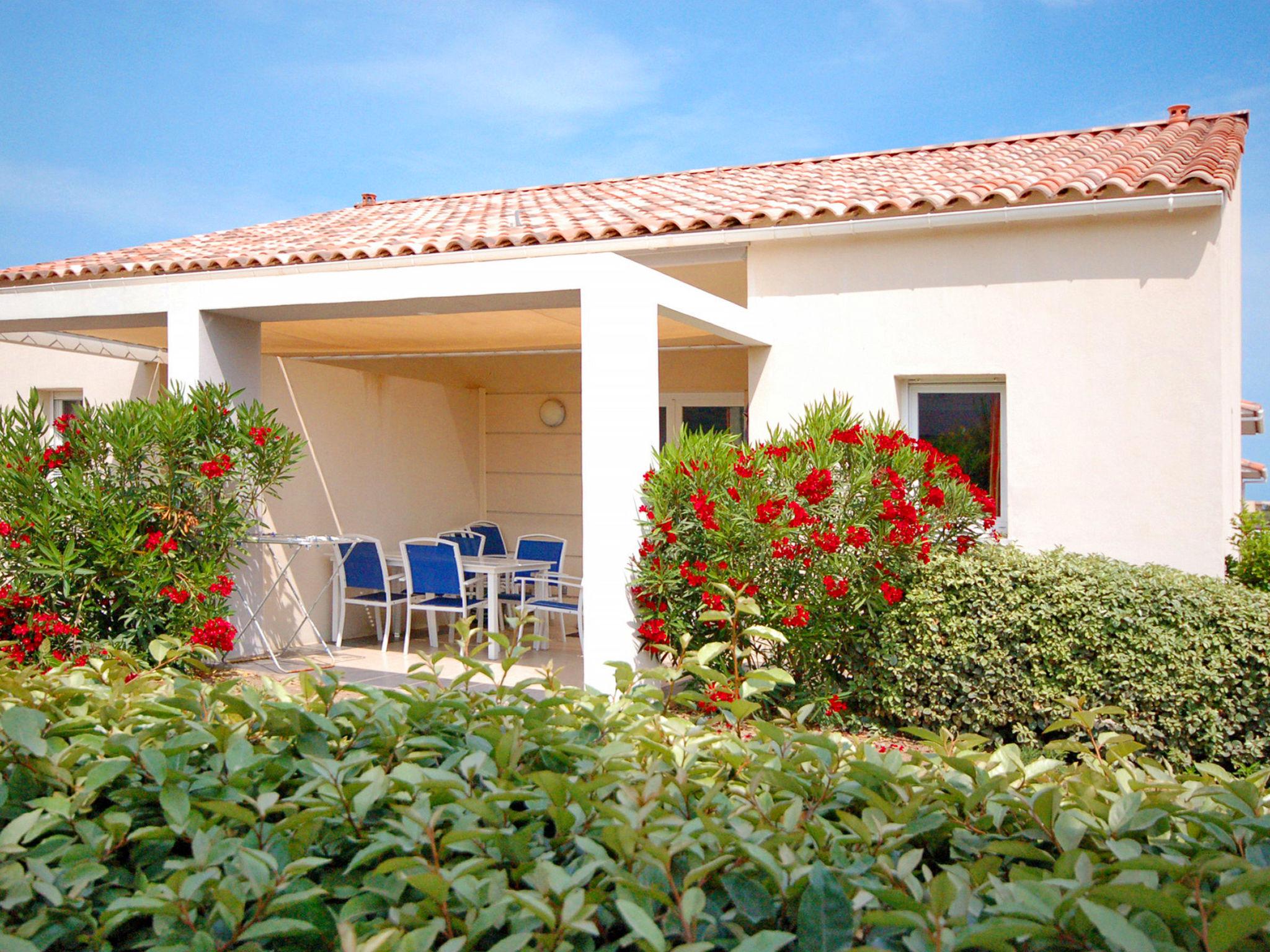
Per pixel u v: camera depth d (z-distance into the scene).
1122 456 8.04
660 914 2.26
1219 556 7.78
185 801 2.53
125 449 7.57
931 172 10.33
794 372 9.00
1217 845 2.49
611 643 6.66
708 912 2.22
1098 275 8.09
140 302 8.25
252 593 8.93
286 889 2.29
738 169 13.03
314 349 11.76
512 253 9.42
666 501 6.77
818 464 6.65
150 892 2.24
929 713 6.67
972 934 1.92
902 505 6.39
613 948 2.11
